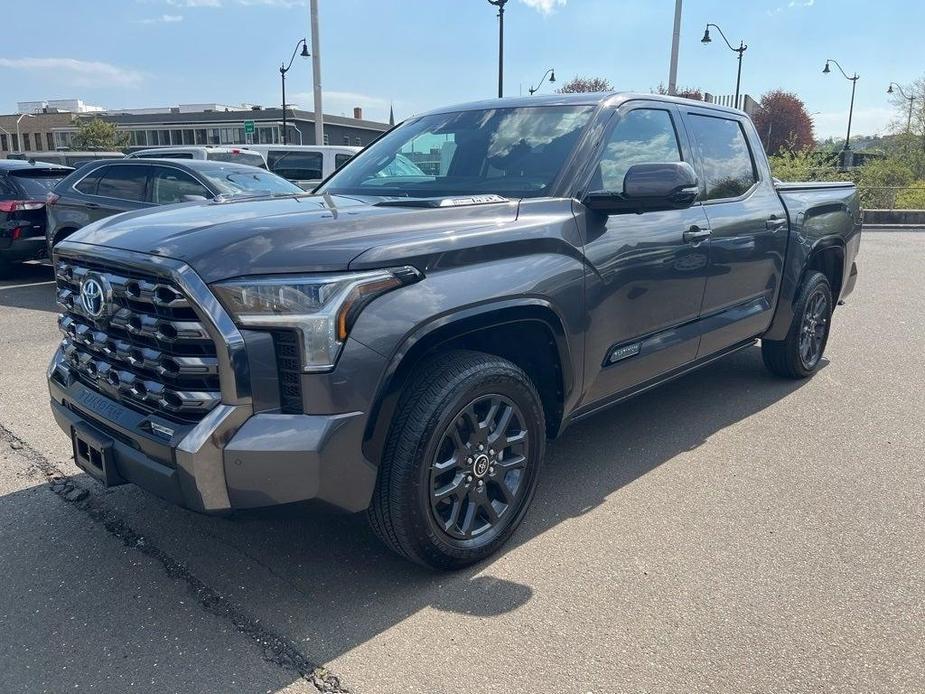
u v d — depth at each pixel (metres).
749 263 4.67
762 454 4.36
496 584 3.00
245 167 9.57
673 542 3.33
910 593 2.93
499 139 3.88
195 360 2.50
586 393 3.56
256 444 2.46
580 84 35.94
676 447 4.48
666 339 4.04
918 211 20.61
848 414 5.05
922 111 32.72
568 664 2.51
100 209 9.14
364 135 60.59
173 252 2.55
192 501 2.54
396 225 2.79
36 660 2.54
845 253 5.93
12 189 10.31
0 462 4.17
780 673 2.46
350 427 2.55
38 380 5.77
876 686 2.41
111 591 2.95
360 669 2.49
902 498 3.78
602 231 3.49
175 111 61.78
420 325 2.68
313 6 20.05
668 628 2.71
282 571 3.09
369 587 2.97
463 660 2.54
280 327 2.47
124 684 2.42
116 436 2.85
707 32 27.09
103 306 2.80
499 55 22.69
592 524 3.50
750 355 6.72
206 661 2.53
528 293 3.03
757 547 3.29
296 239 2.58
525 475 3.24
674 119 4.30
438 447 2.81
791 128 52.41
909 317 8.33
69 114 65.31
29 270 11.88
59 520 3.51
